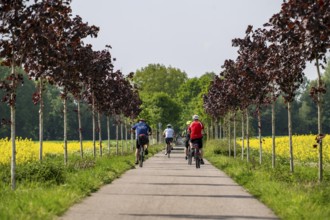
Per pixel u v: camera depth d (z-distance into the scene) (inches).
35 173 918.4
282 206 646.5
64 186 834.2
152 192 863.7
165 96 5551.2
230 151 2150.6
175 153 2935.5
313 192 729.6
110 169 1243.2
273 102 1322.6
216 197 800.9
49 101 7357.3
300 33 802.2
